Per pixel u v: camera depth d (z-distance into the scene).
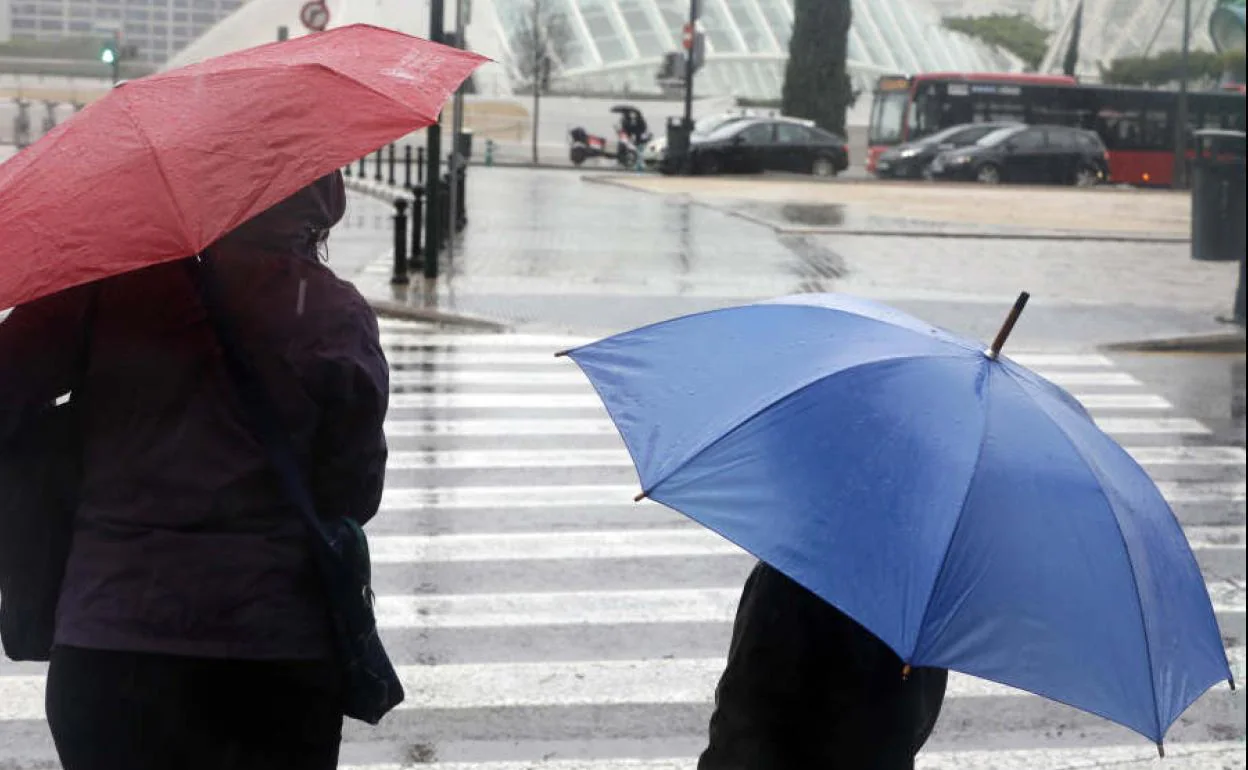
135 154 3.14
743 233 28.69
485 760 6.16
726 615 8.05
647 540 9.45
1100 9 103.62
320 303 3.37
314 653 3.33
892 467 3.11
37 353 3.31
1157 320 19.30
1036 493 3.10
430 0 19.27
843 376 3.27
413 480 10.78
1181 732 6.74
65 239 3.05
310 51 3.50
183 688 3.25
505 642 7.53
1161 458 12.28
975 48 114.69
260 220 3.34
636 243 26.31
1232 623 8.16
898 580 2.96
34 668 6.98
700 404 3.37
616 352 3.62
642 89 91.19
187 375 3.28
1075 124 59.19
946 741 6.57
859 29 108.94
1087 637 2.97
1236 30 84.19
